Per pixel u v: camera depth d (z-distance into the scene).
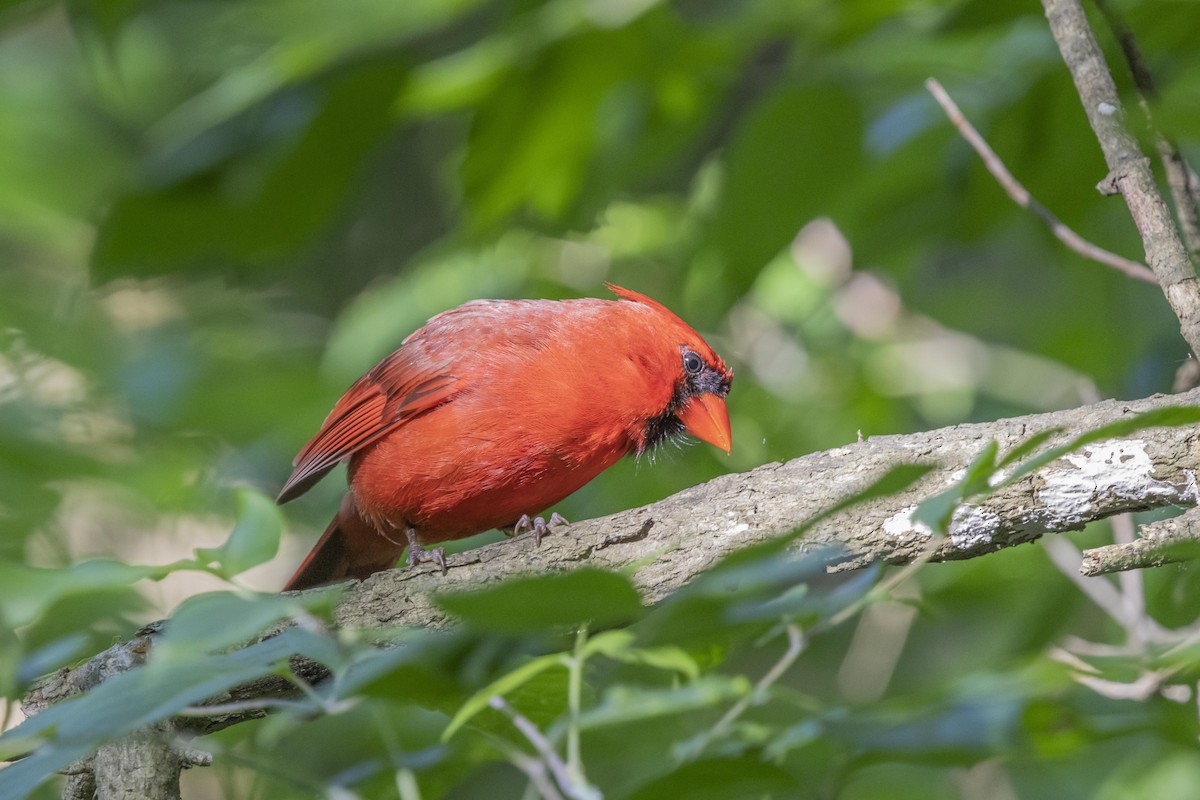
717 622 4.81
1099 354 11.57
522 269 12.81
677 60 10.63
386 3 10.45
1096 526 10.68
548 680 5.50
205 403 12.95
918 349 13.51
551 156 11.18
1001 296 13.55
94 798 6.39
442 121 15.91
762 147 10.27
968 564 10.91
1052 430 4.20
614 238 13.06
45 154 14.56
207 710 4.99
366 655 4.50
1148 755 9.17
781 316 12.68
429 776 6.09
